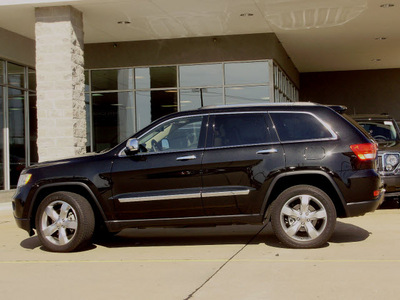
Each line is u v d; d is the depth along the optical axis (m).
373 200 7.32
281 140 7.51
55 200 7.77
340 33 19.83
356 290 5.22
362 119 12.70
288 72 24.12
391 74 28.78
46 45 14.90
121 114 20.50
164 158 7.64
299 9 16.30
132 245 8.23
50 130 14.91
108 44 20.47
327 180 7.37
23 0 14.52
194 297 5.14
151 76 20.28
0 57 16.77
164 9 15.80
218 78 19.80
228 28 18.56
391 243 7.59
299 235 7.52
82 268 6.64
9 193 16.67
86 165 7.80
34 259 7.32
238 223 7.61
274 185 7.42
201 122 7.77
